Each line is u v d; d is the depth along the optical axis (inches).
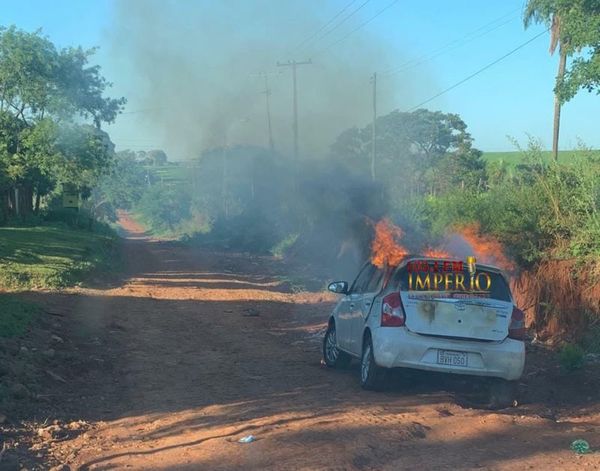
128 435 233.8
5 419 244.4
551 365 353.7
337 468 189.9
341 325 350.3
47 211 1835.6
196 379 330.3
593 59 399.5
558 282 412.2
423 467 195.2
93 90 1471.5
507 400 289.9
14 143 1456.7
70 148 1444.4
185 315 573.9
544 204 432.5
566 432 233.6
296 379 330.3
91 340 434.9
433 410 263.9
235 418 251.4
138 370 352.2
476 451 210.2
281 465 192.5
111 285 800.9
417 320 283.4
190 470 191.2
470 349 280.4
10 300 519.5
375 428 231.5
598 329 378.3
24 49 1348.4
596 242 392.8
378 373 291.4
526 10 953.5
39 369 332.5
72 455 211.6
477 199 524.7
